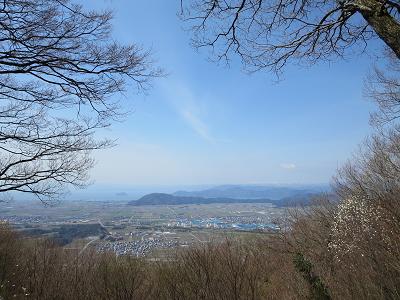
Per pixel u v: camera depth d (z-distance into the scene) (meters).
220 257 7.22
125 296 6.97
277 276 7.82
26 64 4.88
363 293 5.41
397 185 7.21
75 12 4.91
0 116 5.31
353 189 8.56
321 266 7.43
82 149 6.68
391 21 2.99
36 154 5.50
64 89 5.40
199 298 6.80
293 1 4.23
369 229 5.86
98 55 5.19
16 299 6.66
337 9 3.59
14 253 8.33
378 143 8.68
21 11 4.61
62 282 7.29
